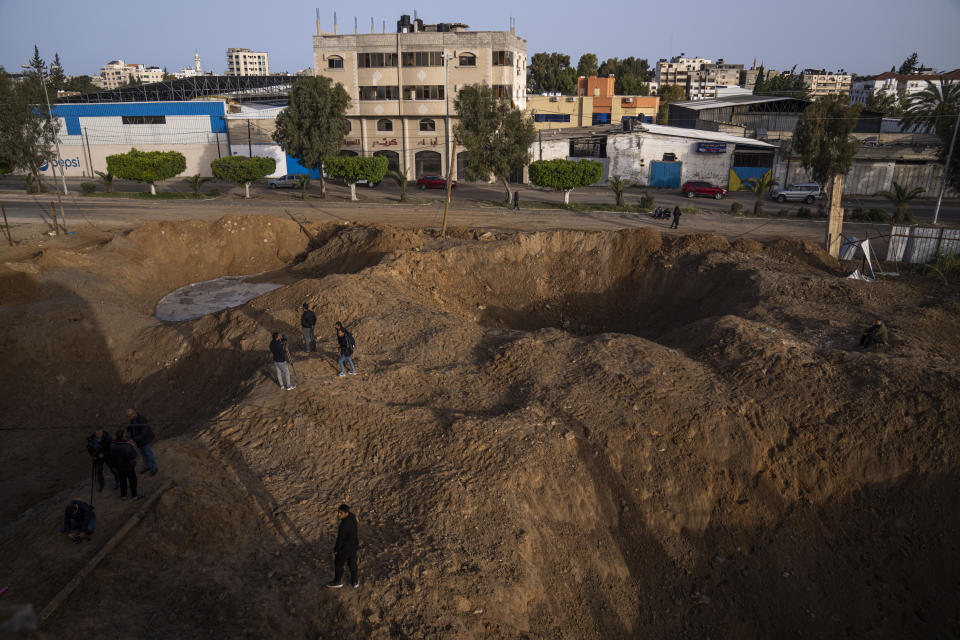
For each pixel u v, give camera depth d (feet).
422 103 184.96
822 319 66.03
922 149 170.71
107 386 60.70
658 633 38.73
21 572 29.12
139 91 245.04
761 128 222.48
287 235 109.50
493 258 91.45
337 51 183.83
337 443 43.68
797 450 46.03
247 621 28.32
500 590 34.01
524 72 201.98
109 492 35.68
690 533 43.32
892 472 44.80
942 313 69.36
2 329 62.03
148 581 29.78
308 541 34.88
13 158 149.38
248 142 197.77
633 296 91.25
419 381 52.16
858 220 132.87
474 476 40.40
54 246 102.22
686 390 49.57
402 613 31.14
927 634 39.42
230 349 59.41
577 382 51.13
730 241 108.47
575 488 42.04
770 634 39.81
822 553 42.86
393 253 84.94
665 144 185.88
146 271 94.63
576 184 144.56
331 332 61.00
